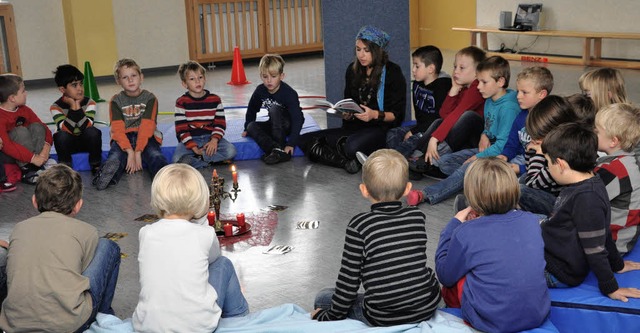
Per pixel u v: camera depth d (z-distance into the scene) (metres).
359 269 2.39
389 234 2.37
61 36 9.70
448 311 2.58
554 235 2.59
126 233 3.87
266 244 3.63
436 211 4.04
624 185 2.79
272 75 5.11
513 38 10.89
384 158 2.44
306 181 4.71
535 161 3.51
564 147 2.55
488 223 2.39
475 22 11.27
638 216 2.82
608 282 2.50
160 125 5.82
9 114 4.73
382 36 4.87
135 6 10.05
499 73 4.18
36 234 2.48
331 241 3.67
